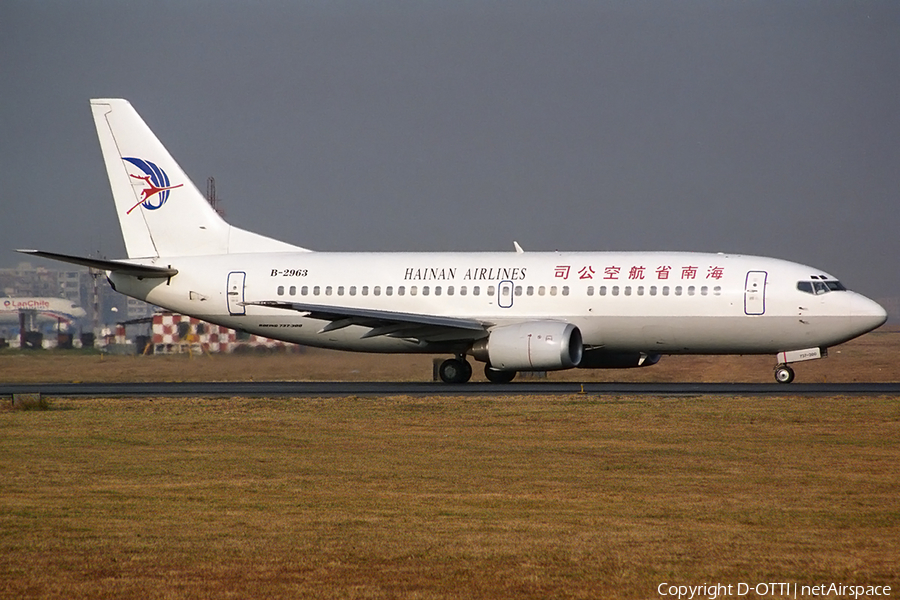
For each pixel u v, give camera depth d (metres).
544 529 53.84
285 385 153.38
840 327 138.25
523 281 148.38
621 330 145.12
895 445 82.00
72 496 63.47
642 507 59.34
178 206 165.00
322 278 156.88
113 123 165.88
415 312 152.25
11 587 43.62
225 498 62.59
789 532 53.09
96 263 152.50
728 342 143.38
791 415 100.19
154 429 94.81
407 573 45.56
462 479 68.62
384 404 114.25
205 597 42.22
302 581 44.41
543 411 105.19
